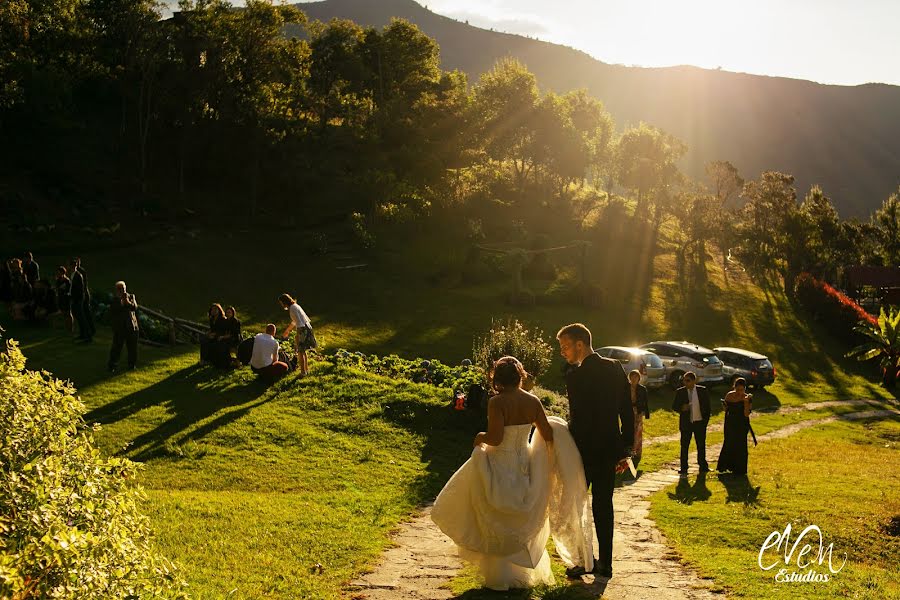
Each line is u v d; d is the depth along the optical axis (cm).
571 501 649
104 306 2522
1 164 5794
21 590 337
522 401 631
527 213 7662
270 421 1605
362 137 7481
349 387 1867
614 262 6600
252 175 6594
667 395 3130
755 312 5528
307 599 610
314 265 5438
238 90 6900
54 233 4984
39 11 5884
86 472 473
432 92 9775
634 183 8294
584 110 9688
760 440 2292
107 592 399
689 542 867
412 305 4850
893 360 3997
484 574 627
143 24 6291
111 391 1733
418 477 1334
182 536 816
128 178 6334
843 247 8756
